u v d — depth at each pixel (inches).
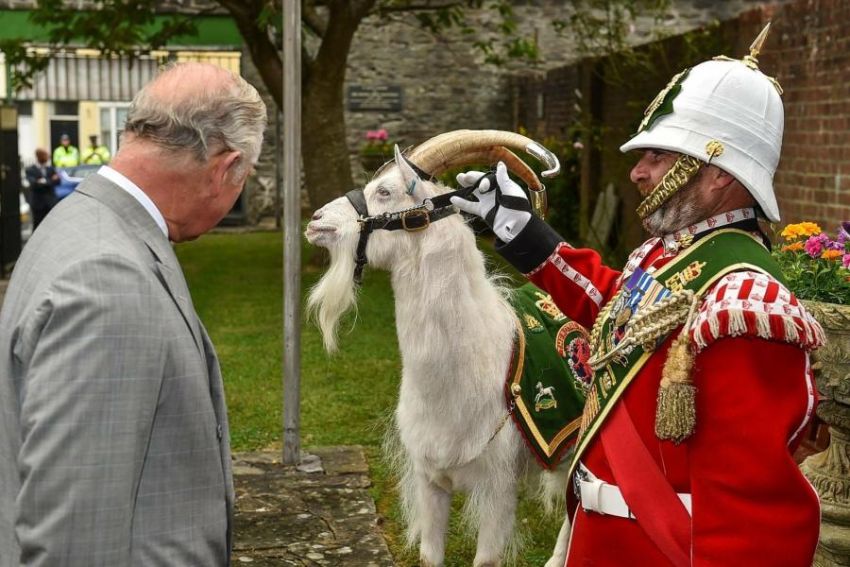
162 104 64.9
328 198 378.6
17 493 61.2
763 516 64.4
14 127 410.3
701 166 71.5
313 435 199.6
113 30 368.5
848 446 122.0
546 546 152.9
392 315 317.1
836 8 246.4
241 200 581.3
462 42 601.0
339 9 355.9
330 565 140.1
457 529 157.9
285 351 177.3
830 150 251.8
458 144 114.7
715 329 65.9
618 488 74.5
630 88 382.0
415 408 117.5
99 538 56.7
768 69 284.7
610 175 413.4
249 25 360.8
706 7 594.9
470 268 114.7
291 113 171.0
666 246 75.0
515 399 117.4
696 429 67.8
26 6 579.5
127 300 59.2
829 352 108.1
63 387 56.6
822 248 120.8
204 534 64.1
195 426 63.2
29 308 59.3
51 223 63.6
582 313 88.4
